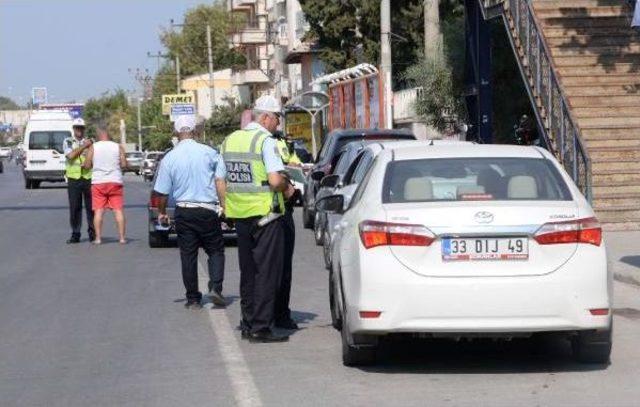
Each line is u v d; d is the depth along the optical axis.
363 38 64.38
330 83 59.53
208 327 15.48
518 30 29.70
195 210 16.84
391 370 12.28
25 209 43.56
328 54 65.25
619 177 25.62
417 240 11.30
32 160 66.75
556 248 11.34
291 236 14.93
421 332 11.33
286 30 103.38
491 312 11.20
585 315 11.33
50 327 15.74
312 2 64.19
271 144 13.95
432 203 11.66
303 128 65.75
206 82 137.88
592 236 11.46
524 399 10.80
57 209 43.31
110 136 28.38
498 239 11.30
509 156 12.74
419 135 51.72
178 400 11.06
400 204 11.74
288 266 14.94
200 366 12.76
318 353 13.37
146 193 58.25
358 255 11.60
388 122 40.62
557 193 12.03
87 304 17.92
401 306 11.29
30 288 20.03
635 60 29.02
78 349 14.02
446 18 58.19
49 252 26.47
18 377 12.39
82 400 11.20
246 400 10.96
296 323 15.47
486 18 33.09
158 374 12.37
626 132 26.72
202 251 26.05
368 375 12.03
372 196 12.17
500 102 39.91
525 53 29.14
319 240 26.69
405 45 62.31
